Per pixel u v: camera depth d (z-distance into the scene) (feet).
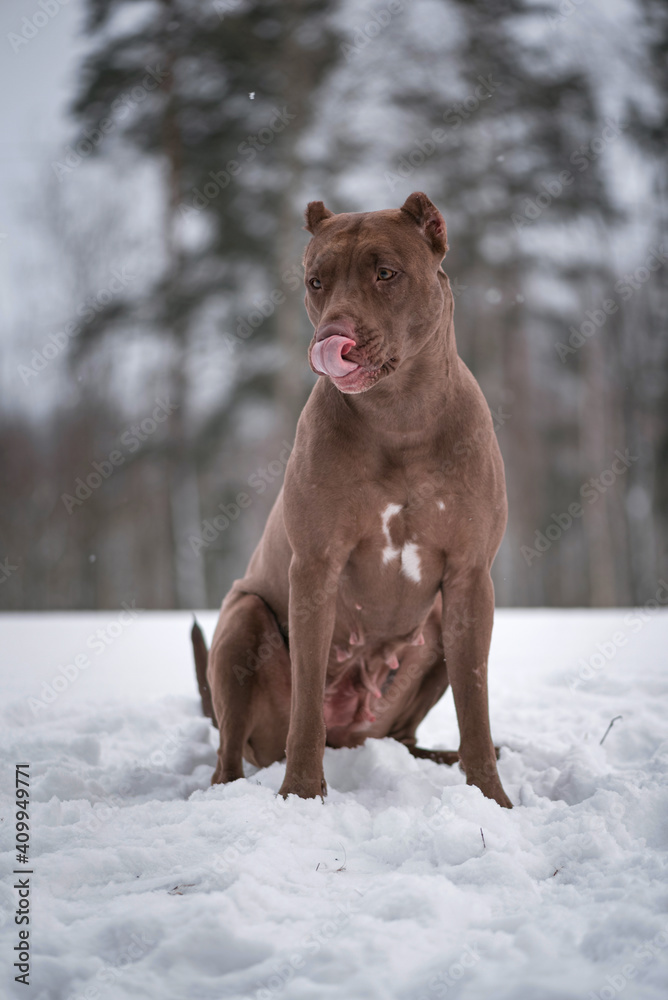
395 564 13.25
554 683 22.09
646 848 9.79
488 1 76.23
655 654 25.64
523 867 9.16
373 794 12.81
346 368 11.23
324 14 73.72
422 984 6.89
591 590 89.25
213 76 74.54
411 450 12.59
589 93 77.97
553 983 6.70
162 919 7.84
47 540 93.71
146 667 26.84
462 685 12.94
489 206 79.92
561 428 92.32
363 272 12.04
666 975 6.65
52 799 11.86
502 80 77.41
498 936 7.48
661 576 91.61
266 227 76.18
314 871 9.41
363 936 7.50
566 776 12.89
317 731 12.41
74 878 9.34
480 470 12.89
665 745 13.98
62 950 7.61
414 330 12.26
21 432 92.79
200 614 52.01
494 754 12.77
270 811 10.91
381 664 14.93
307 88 74.02
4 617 49.19
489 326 85.25
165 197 77.82
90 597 94.63
